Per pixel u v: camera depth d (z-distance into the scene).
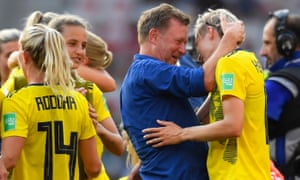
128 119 14.20
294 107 16.62
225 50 13.60
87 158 13.72
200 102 15.74
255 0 42.72
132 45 41.38
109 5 41.78
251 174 13.59
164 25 13.99
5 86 14.90
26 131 13.05
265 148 13.85
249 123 13.65
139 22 14.28
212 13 14.10
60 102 13.25
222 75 13.44
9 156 12.91
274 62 17.61
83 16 41.94
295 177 16.73
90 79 15.28
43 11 43.03
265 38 17.64
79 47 14.16
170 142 13.74
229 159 13.61
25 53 13.22
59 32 13.80
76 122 13.41
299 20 17.38
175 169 13.85
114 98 38.34
